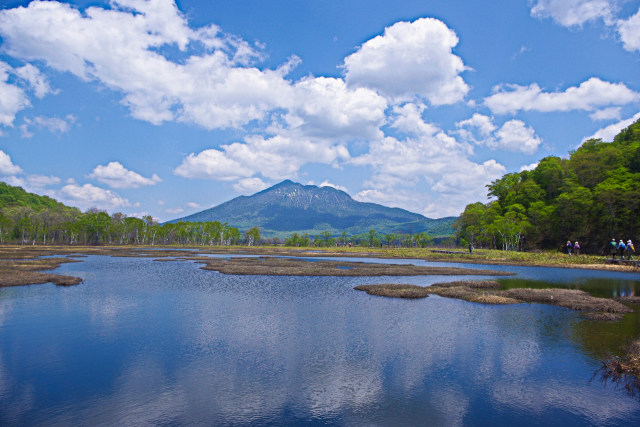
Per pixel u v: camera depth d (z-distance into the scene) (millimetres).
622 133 120562
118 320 22969
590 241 92500
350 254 102438
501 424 11266
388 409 12148
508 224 102250
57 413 11641
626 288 37375
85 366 15523
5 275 40750
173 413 11719
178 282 39750
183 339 19234
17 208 169125
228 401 12586
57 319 23109
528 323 22938
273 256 92438
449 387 13883
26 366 15484
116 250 108500
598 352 17656
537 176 120812
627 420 11609
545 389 13766
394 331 21016
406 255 95938
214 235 169250
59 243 152750
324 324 22406
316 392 13344
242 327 21578
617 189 81812
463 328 21719
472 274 50562
